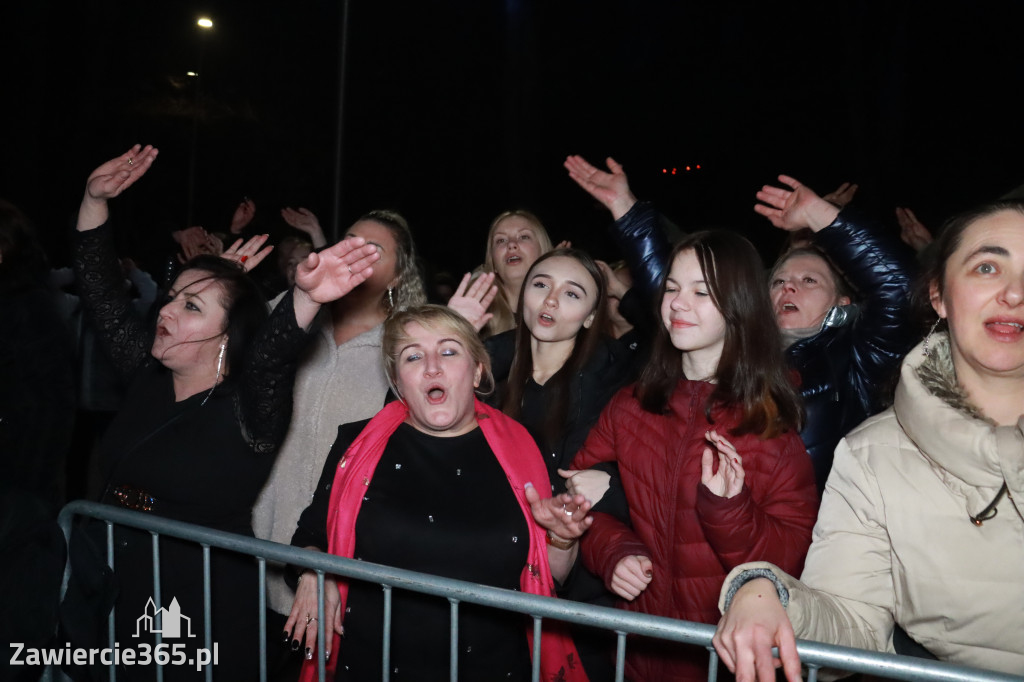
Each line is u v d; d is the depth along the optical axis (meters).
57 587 2.53
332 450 2.60
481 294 3.12
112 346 3.11
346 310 3.53
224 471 2.61
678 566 2.46
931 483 1.81
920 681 1.63
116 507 2.49
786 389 2.48
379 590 2.33
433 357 2.43
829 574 1.90
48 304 3.16
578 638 2.63
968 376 1.84
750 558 2.18
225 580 2.63
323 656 2.18
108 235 3.15
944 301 1.86
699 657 2.42
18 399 2.96
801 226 3.05
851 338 3.02
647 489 2.54
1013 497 1.69
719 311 2.50
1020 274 1.74
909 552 1.82
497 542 2.32
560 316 3.10
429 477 2.40
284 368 2.49
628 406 2.69
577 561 2.65
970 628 1.78
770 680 1.62
